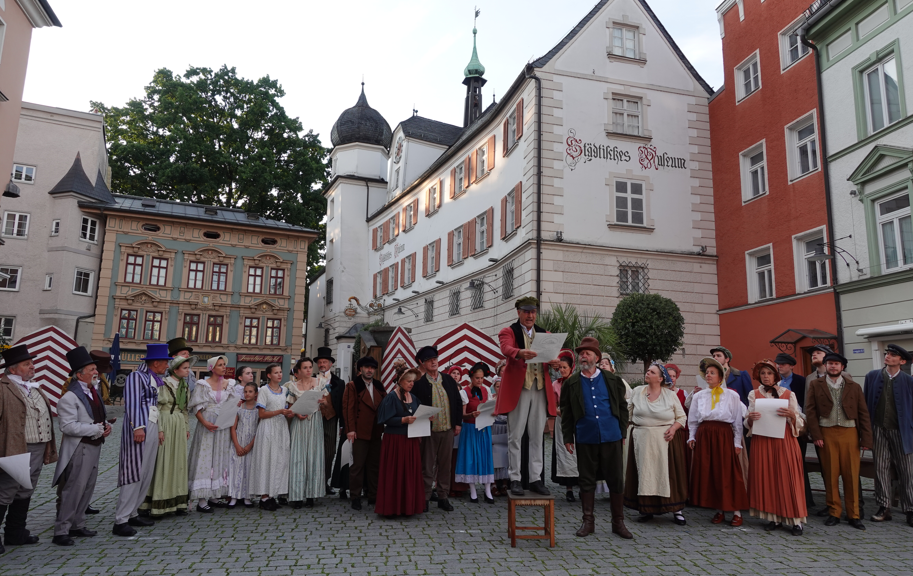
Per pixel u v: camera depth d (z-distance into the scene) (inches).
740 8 834.2
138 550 241.9
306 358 353.4
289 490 327.9
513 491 264.2
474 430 354.0
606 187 858.8
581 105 870.4
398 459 303.1
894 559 237.3
